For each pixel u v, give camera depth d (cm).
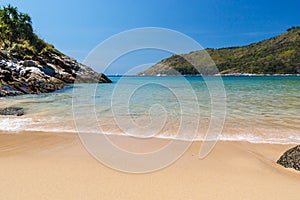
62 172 344
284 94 1564
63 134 571
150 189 297
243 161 398
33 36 3688
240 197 279
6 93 1512
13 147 471
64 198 273
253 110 928
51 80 2139
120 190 293
